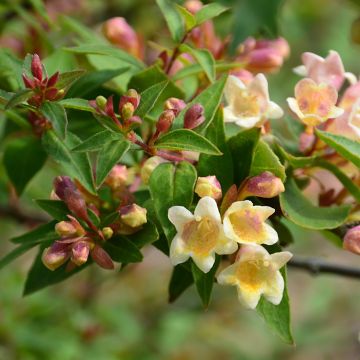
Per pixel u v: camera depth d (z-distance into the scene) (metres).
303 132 0.41
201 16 0.39
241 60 0.43
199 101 0.36
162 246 0.36
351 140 0.36
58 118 0.34
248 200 0.35
